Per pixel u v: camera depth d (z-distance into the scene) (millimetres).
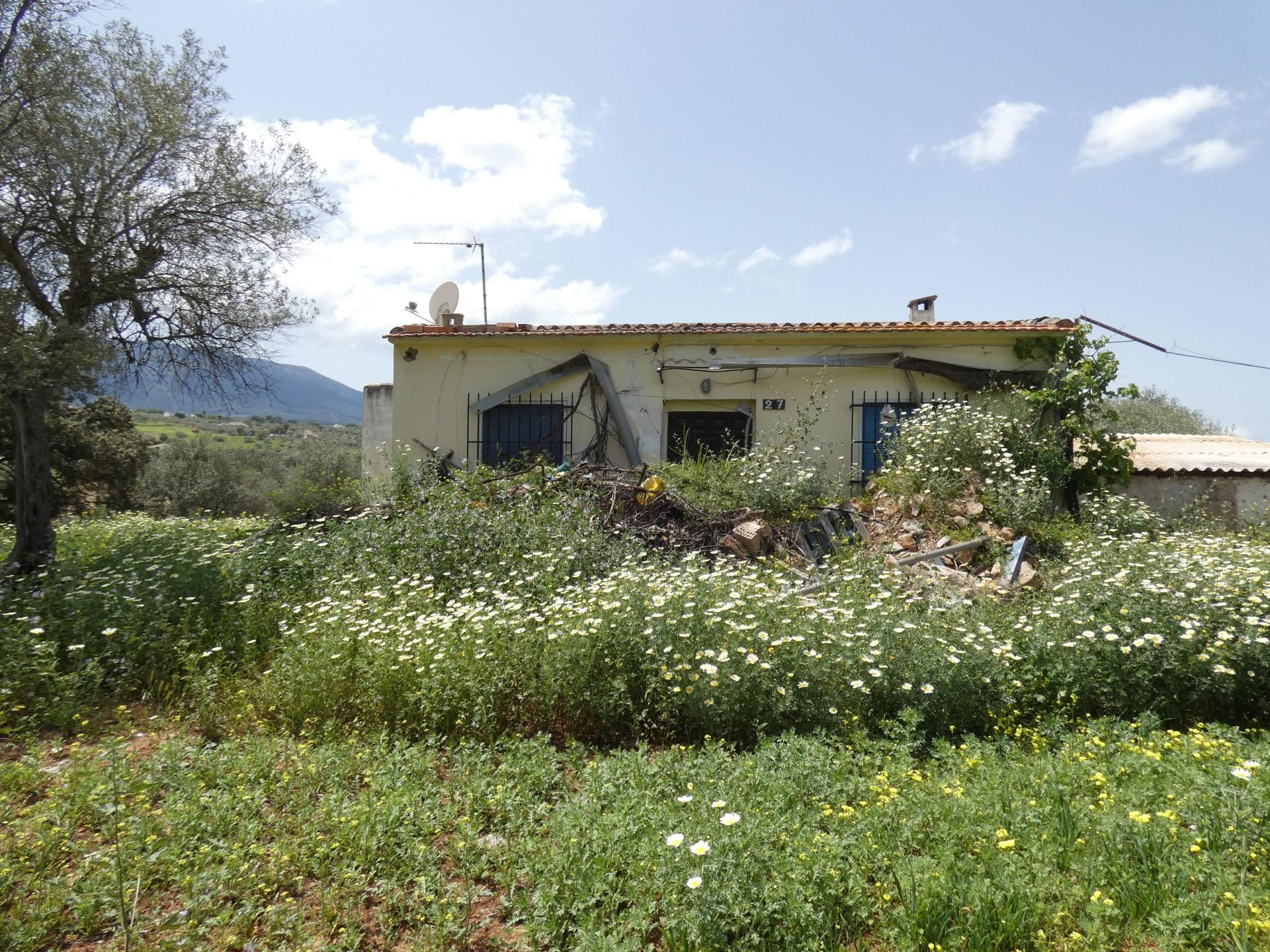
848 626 5508
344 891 3314
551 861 3266
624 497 9609
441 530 8391
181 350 10023
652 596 5773
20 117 8039
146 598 6863
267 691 5570
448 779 4457
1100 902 2771
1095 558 7426
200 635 6645
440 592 7453
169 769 4422
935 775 4109
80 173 8336
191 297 9719
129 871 3441
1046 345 11953
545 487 9641
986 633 5602
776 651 5109
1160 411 27453
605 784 3918
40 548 8555
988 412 11359
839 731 4793
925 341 12273
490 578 7566
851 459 12430
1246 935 2561
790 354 12578
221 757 4605
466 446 13234
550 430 13148
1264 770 3652
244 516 16734
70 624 6527
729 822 3049
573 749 4641
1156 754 4016
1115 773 3930
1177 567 6199
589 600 6008
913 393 12297
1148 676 5176
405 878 3406
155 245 9219
